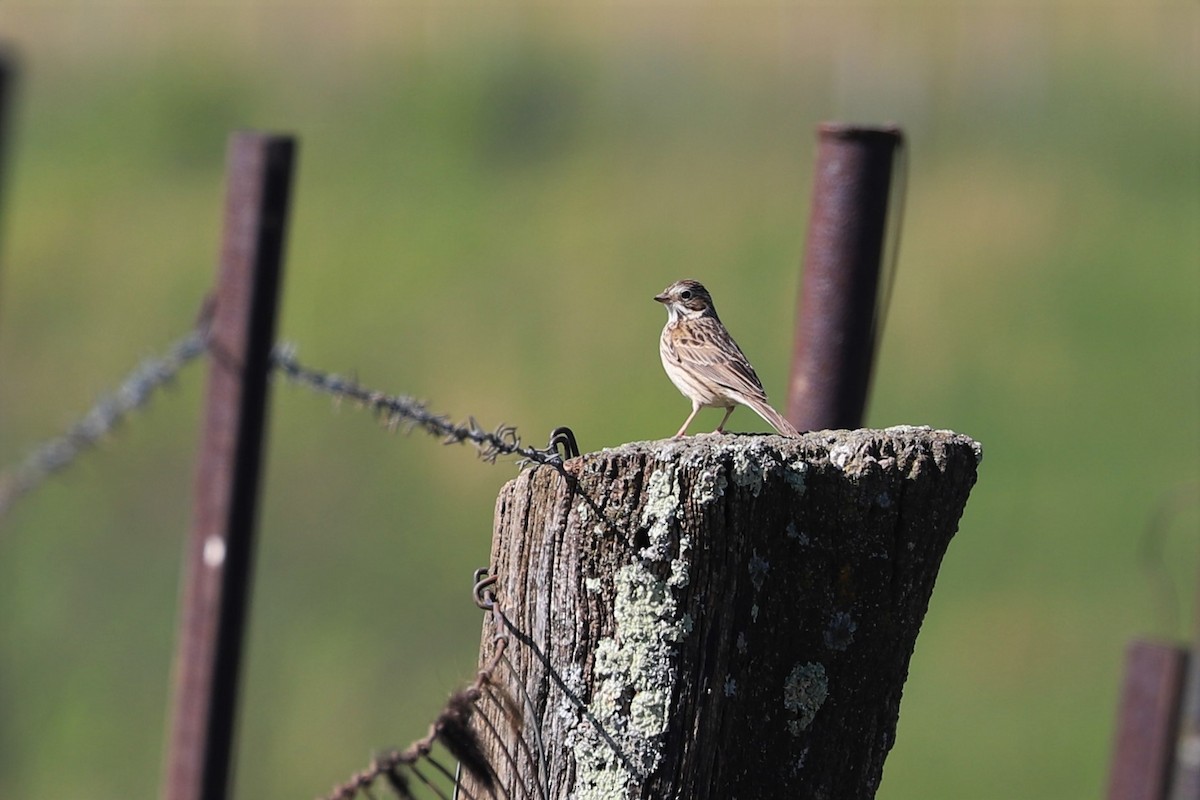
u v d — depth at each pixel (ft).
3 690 47.88
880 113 103.71
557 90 104.37
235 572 22.29
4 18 114.83
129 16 115.14
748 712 16.38
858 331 23.90
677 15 118.32
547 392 63.41
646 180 88.63
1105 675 50.98
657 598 15.72
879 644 16.72
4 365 65.46
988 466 61.46
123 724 46.98
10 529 54.85
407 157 94.79
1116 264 77.36
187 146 96.07
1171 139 97.55
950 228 82.43
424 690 49.52
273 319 22.47
